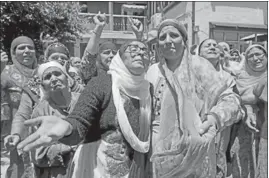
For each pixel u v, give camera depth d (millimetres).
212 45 3119
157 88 2178
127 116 1937
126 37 10750
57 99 2572
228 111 2176
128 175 1940
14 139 2492
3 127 3748
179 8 11047
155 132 2102
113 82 1900
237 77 3574
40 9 9172
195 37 10258
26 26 9297
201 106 2258
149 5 13438
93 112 1831
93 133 1920
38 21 9258
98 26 3020
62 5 9734
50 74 2549
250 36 10641
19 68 3760
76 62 5352
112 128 1896
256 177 3324
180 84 2113
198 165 2055
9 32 9203
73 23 10078
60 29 9898
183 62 2168
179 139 2082
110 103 1883
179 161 2029
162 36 2117
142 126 2004
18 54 3709
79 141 1741
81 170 1958
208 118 2119
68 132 1633
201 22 10414
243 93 3430
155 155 2025
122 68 1938
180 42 2098
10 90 3695
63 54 3576
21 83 3689
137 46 1932
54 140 1589
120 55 1969
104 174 1897
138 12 12617
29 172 2814
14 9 8742
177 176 2055
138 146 1903
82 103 1822
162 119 2100
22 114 2746
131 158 1969
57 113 2520
